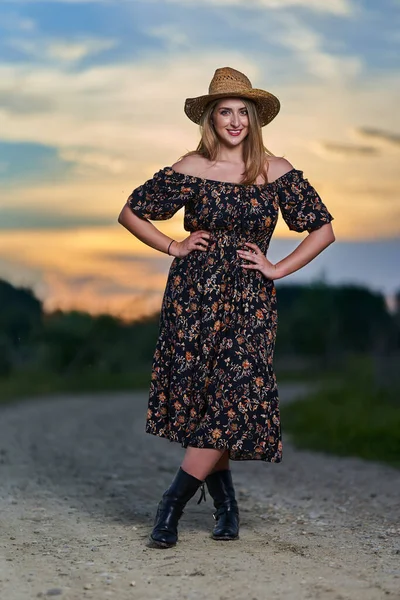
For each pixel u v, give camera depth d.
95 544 4.90
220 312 4.74
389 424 10.95
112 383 31.41
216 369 4.70
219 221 4.75
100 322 33.69
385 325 23.41
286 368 51.28
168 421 4.84
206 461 4.76
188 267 4.80
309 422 13.10
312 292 61.78
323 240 4.91
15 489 6.72
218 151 4.88
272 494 6.76
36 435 11.57
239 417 4.66
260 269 4.76
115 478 7.54
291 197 4.88
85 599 3.88
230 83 4.86
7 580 4.18
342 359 50.94
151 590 4.00
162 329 4.89
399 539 5.06
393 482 7.47
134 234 4.92
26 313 31.00
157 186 4.86
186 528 5.30
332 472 8.20
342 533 5.22
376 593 3.92
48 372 30.78
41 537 5.07
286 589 3.99
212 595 3.91
